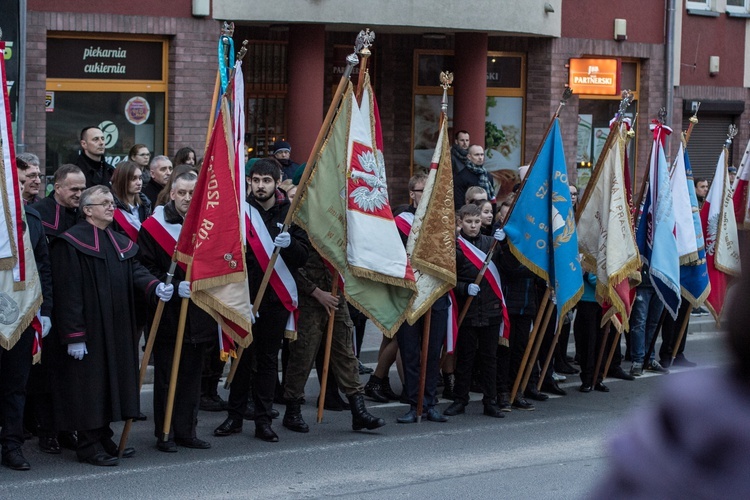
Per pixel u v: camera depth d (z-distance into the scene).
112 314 8.15
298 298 9.41
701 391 1.96
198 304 8.48
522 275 10.73
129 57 16.52
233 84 8.93
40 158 15.63
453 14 18.09
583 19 20.97
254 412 9.48
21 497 7.37
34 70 15.49
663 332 13.62
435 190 10.02
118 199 9.97
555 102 20.59
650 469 1.95
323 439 9.39
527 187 10.73
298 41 17.53
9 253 7.70
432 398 10.35
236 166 8.77
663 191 12.66
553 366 12.30
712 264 13.91
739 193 14.42
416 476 8.20
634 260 11.67
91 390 8.09
